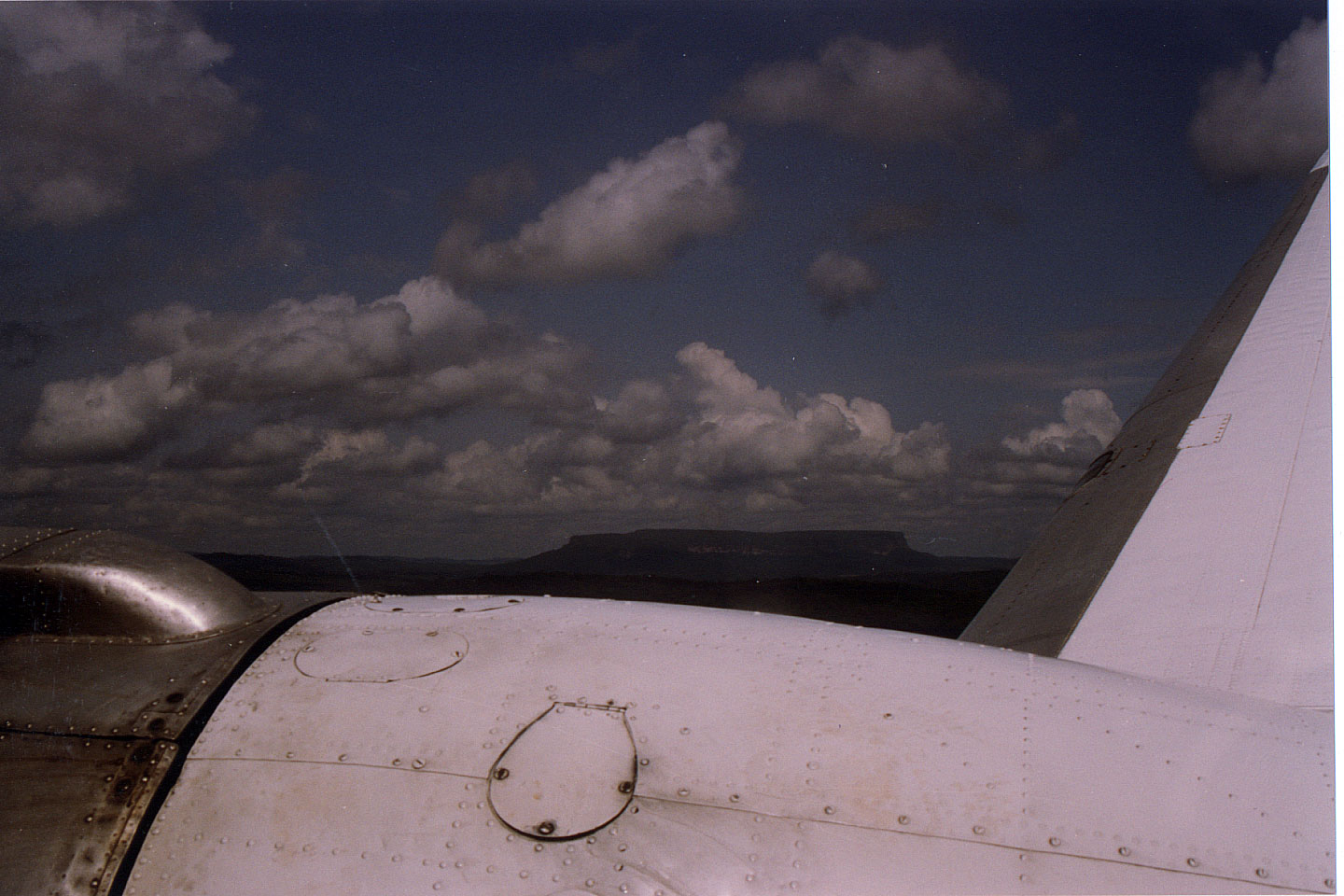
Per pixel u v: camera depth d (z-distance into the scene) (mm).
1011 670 2902
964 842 2318
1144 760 2551
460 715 2629
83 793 2459
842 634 3098
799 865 2293
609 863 2299
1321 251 7316
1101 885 2238
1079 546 4930
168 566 3064
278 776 2486
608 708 2648
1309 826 2381
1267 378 5836
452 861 2316
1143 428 5898
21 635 2912
